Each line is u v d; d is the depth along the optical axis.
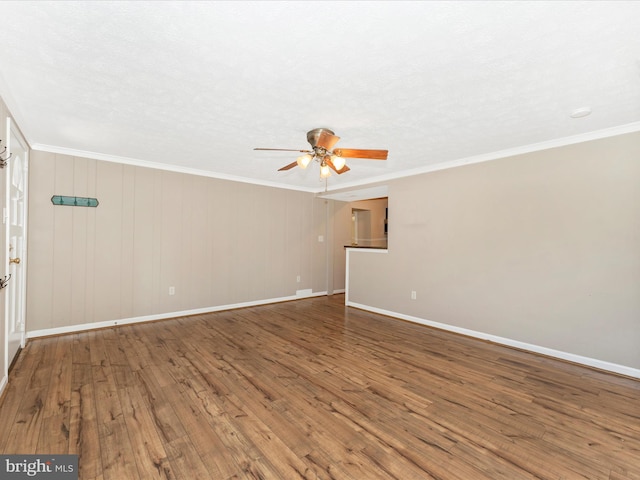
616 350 2.74
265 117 2.57
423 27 1.48
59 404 2.13
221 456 1.66
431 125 2.72
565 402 2.25
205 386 2.42
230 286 5.04
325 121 2.64
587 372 2.76
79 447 1.70
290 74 1.92
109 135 3.05
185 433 1.84
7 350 2.46
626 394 2.37
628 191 2.69
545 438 1.85
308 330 3.96
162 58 1.76
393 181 4.64
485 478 1.53
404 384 2.50
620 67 1.81
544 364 2.93
